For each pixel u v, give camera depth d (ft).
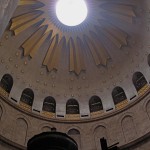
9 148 49.78
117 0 65.00
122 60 68.28
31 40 67.97
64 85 70.64
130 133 55.77
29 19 66.33
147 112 56.13
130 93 63.00
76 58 72.28
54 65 71.15
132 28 65.36
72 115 65.10
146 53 62.39
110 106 64.39
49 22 68.90
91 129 61.05
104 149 26.99
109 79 69.10
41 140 20.93
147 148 49.73
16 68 64.80
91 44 71.51
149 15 60.13
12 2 23.40
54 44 71.05
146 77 61.05
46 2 66.39
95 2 67.67
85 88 70.38
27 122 58.85
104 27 69.56
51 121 62.13
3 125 53.72
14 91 61.87
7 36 63.21
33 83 67.00
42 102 65.46
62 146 21.06
